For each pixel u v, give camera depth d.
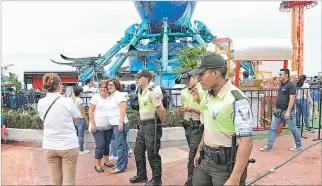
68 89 7.60
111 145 6.29
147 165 5.91
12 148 7.17
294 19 22.09
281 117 6.49
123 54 19.09
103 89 5.41
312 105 8.95
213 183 2.80
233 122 2.58
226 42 9.20
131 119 7.17
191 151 4.32
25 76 27.05
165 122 7.31
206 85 2.68
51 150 3.67
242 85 9.00
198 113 4.27
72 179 3.75
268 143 6.60
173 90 8.34
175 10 21.19
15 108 9.41
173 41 22.59
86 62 18.17
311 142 7.24
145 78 4.58
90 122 5.46
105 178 5.17
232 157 2.65
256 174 5.20
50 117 3.63
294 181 4.86
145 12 21.44
